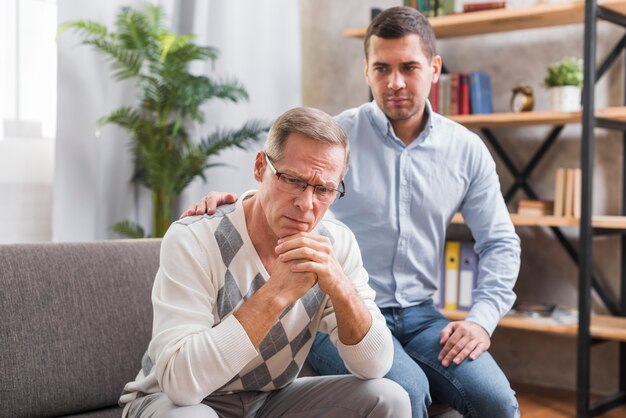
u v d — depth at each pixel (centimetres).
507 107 384
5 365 170
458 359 200
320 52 450
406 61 214
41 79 349
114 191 372
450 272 356
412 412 183
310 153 148
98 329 187
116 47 346
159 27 372
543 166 374
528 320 334
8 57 337
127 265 198
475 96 362
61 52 349
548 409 335
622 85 354
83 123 357
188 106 355
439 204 225
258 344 147
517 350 385
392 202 224
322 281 152
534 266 377
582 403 317
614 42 355
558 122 350
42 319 178
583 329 316
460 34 385
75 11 352
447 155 227
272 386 169
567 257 368
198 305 151
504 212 230
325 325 172
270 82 441
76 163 354
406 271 224
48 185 355
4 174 339
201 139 376
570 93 339
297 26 448
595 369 362
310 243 151
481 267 226
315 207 151
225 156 420
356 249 179
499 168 384
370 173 227
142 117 376
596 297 361
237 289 158
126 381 190
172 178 358
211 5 420
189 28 403
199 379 142
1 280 175
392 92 216
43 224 354
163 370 144
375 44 217
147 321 196
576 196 334
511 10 339
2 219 339
